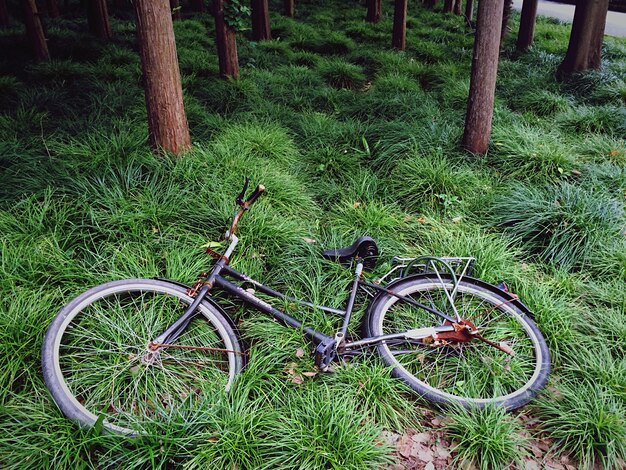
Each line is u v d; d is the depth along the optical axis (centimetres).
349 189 469
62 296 294
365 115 641
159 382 254
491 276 350
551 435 255
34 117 545
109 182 407
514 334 302
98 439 220
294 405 253
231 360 265
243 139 510
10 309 272
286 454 230
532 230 402
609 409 255
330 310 298
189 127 554
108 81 689
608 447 240
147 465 221
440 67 829
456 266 357
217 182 425
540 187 473
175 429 229
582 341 306
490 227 426
